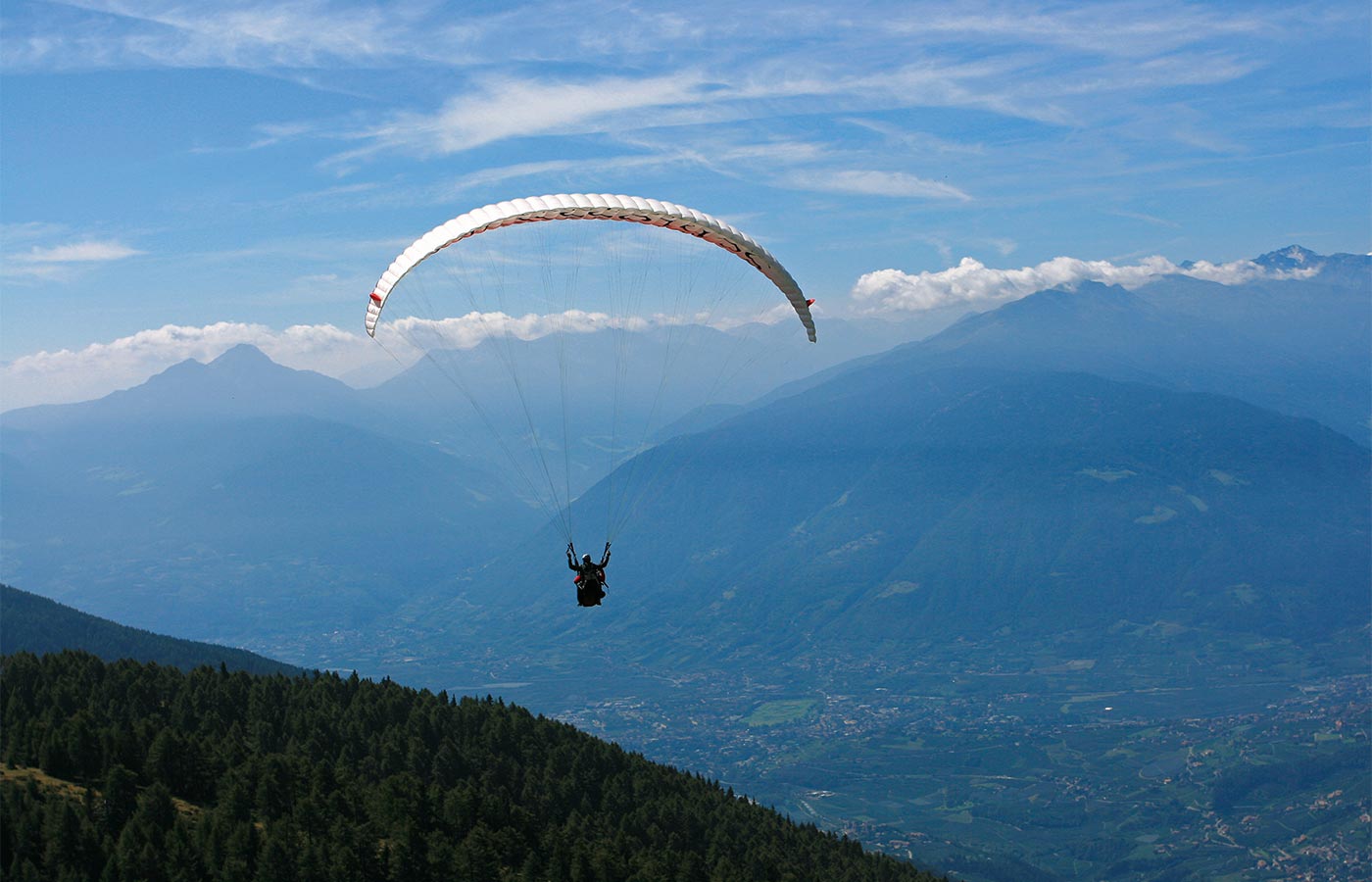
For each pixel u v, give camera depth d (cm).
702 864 8644
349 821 7419
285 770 7862
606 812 9281
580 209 3659
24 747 7694
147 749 7800
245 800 7356
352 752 9044
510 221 3628
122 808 7056
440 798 8144
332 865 6812
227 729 9031
